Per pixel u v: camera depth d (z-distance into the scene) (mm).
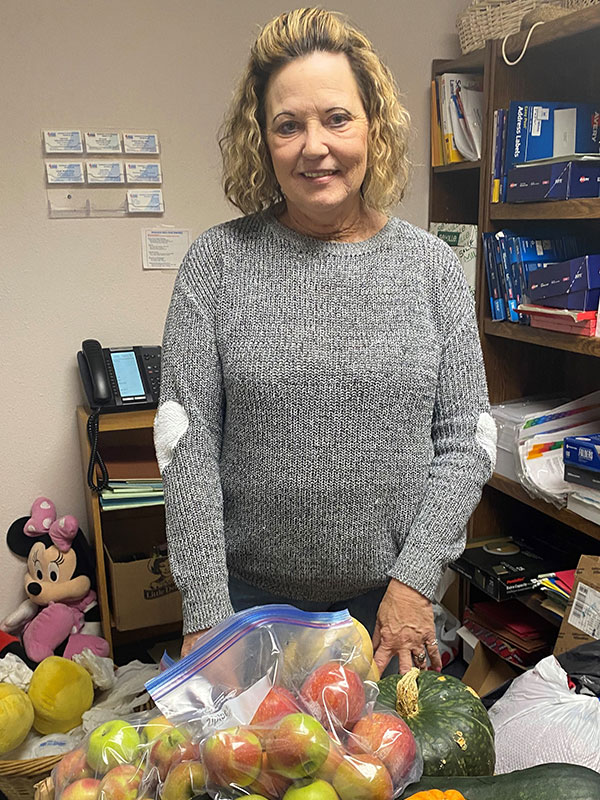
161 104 2350
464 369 1269
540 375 2455
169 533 1194
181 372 1222
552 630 2158
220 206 2477
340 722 725
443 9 2557
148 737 736
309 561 1245
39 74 2223
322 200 1166
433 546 1198
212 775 670
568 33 1863
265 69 1179
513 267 2125
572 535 2398
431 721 864
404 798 710
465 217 2682
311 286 1208
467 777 760
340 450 1192
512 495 2162
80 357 2342
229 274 1232
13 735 1791
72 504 2521
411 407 1215
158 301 2477
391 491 1227
